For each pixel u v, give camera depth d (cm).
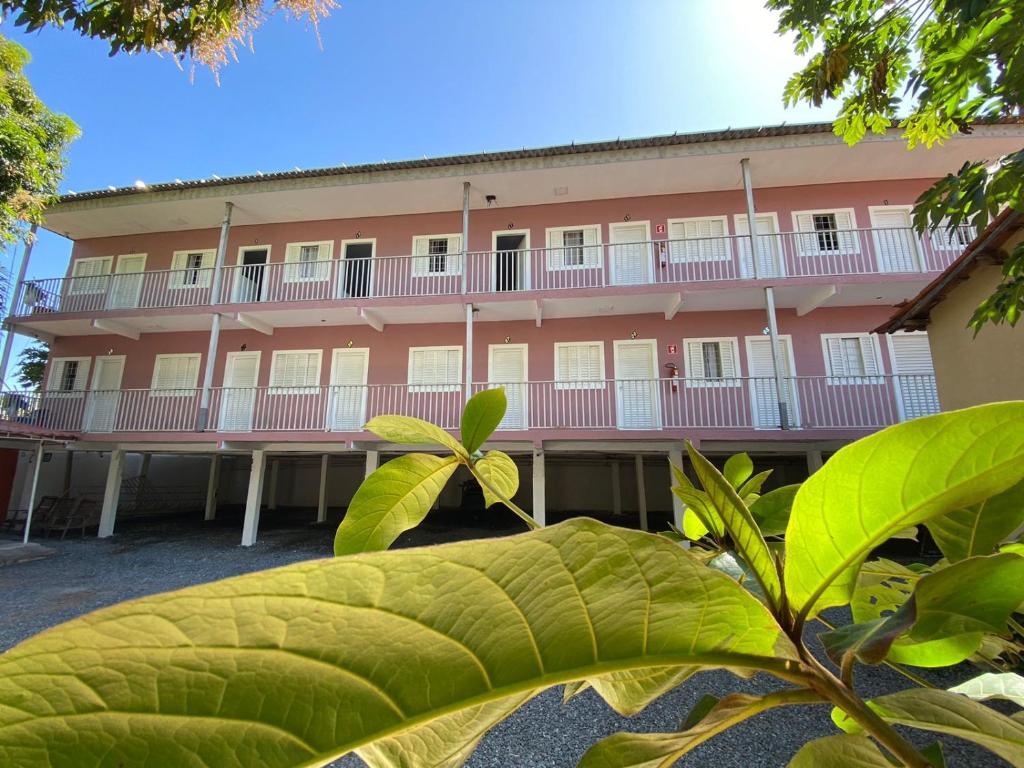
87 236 1413
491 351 1212
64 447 1232
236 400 1241
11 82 820
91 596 725
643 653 31
